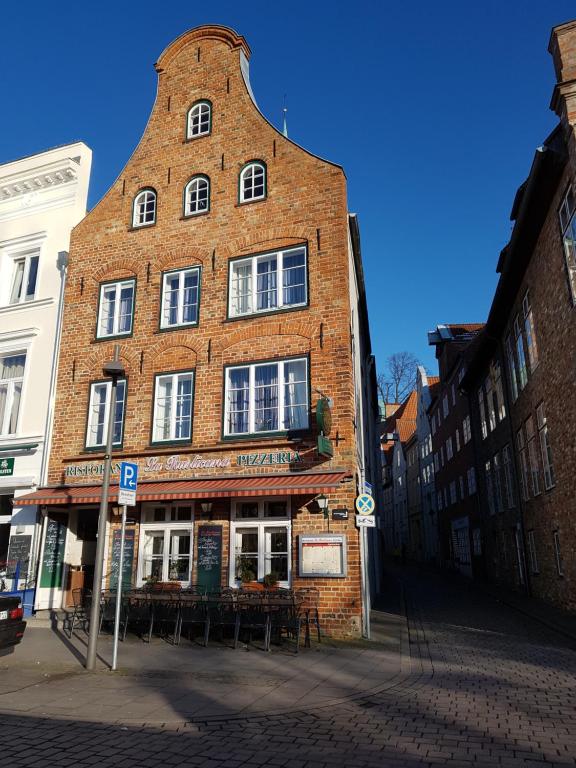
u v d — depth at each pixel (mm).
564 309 14398
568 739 5859
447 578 31203
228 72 17125
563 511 15672
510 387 22391
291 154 15508
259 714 6730
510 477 22625
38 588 14828
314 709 6949
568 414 14656
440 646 11336
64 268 17562
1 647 8930
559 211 14477
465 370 31094
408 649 10922
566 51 13641
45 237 18297
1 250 18859
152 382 15391
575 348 13750
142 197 17250
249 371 14461
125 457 15023
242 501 13547
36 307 17703
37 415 16656
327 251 14461
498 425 24500
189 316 15703
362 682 8266
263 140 16000
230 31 17344
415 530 52406
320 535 12547
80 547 16094
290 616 10859
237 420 14359
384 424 66812
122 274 16688
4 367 18000
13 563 15445
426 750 5562
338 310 13984
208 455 14133
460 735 6004
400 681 8406
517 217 16234
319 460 13172
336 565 12305
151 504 14469
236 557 13320
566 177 13773
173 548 14070
